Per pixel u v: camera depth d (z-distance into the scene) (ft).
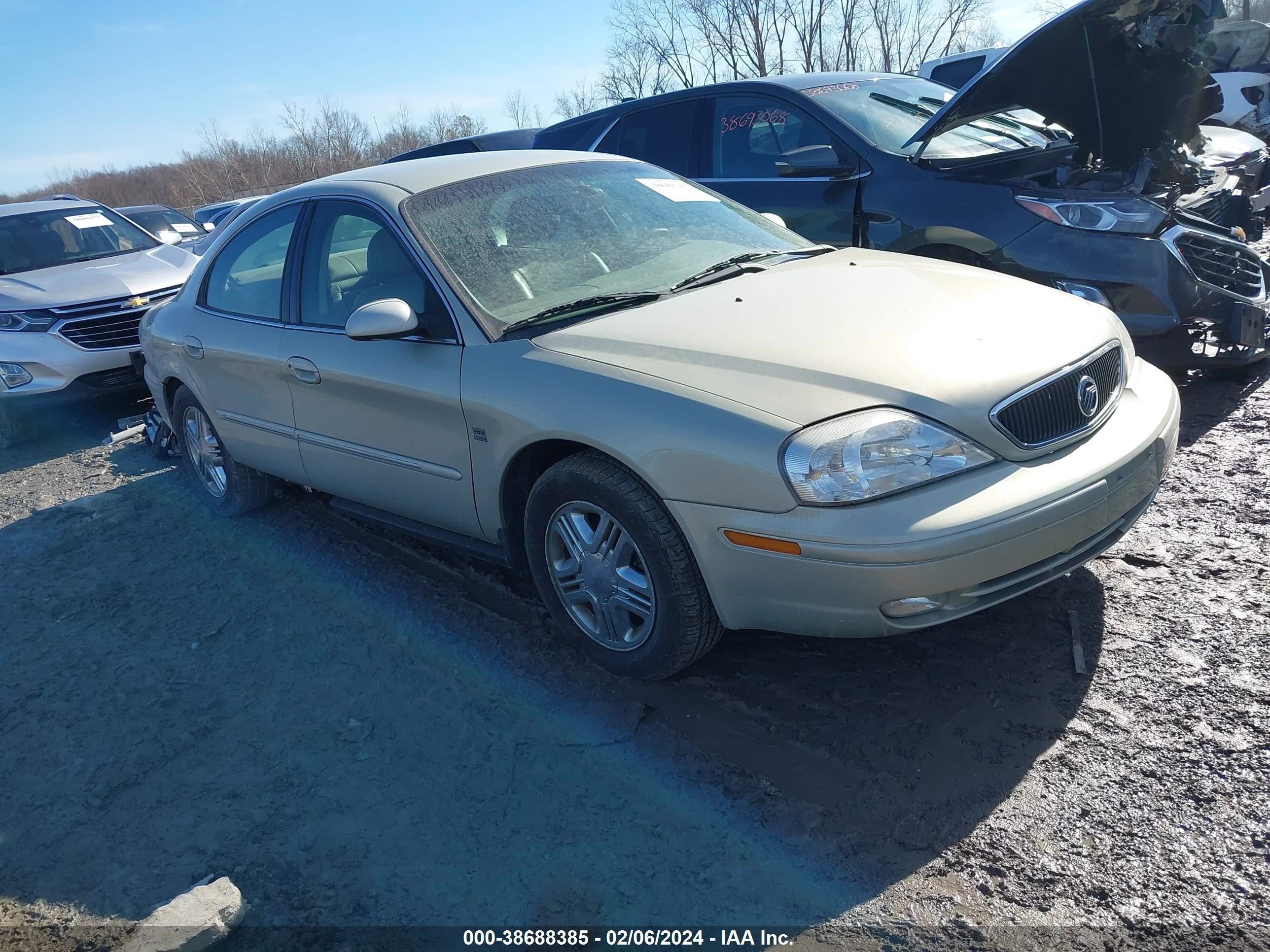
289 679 11.07
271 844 8.41
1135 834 7.42
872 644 10.25
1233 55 29.45
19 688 11.60
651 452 8.81
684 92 20.86
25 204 28.89
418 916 7.48
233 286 14.53
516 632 11.42
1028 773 8.16
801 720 9.20
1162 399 10.17
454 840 8.21
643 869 7.66
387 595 12.77
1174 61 16.17
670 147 20.95
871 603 8.14
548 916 7.33
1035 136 19.29
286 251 13.38
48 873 8.44
